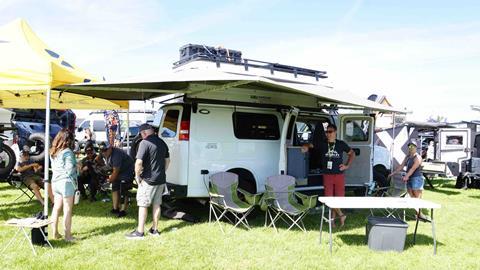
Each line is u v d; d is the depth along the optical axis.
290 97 7.43
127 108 9.43
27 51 6.13
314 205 5.98
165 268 4.48
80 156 14.76
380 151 9.85
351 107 8.35
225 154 6.61
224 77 5.46
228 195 6.28
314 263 4.76
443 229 6.71
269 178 6.30
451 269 4.71
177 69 7.25
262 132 7.03
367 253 5.20
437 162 12.01
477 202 9.58
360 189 8.62
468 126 16.09
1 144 9.24
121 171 7.02
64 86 5.96
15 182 8.21
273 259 4.86
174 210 6.87
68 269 4.35
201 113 6.47
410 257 5.10
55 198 5.29
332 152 6.23
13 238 5.07
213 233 5.93
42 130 12.59
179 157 6.33
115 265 4.50
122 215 6.91
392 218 5.64
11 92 9.14
